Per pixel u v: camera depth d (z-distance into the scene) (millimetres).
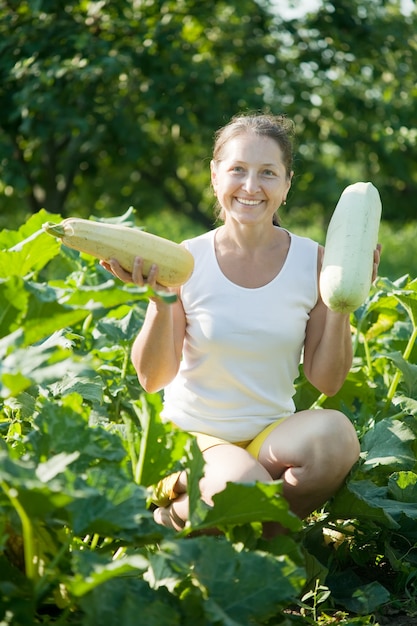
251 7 12062
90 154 12477
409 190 19250
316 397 4305
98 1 10352
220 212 3551
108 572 2139
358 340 4715
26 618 2268
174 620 2326
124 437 3373
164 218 24719
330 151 17750
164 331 3012
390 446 3504
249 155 3127
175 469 2777
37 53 9891
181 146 16000
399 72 12336
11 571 2449
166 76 10633
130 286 2496
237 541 2711
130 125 11438
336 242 3074
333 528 3416
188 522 2598
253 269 3189
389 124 12180
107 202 16500
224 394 3168
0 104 10641
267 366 3162
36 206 12414
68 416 2666
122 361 4578
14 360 2338
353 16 12000
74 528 2332
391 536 3457
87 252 2943
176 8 11211
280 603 2455
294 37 12258
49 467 2312
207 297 3146
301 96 12328
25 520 2285
